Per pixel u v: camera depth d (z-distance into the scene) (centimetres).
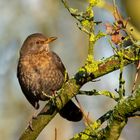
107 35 809
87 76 840
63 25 2002
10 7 1998
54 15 2008
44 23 1997
